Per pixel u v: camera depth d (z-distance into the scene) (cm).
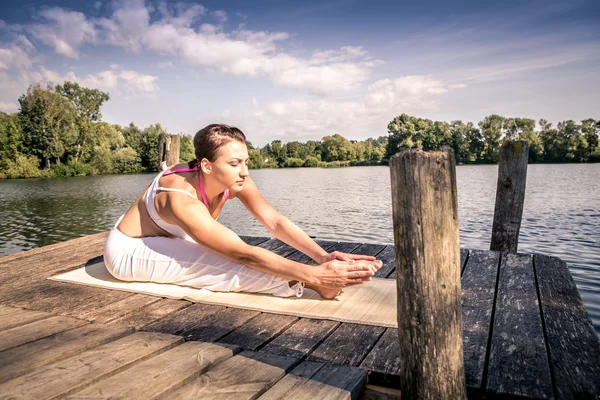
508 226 477
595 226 1081
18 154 4900
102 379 161
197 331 218
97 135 5575
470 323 223
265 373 169
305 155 9581
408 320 149
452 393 149
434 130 8294
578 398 156
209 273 272
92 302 261
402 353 154
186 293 270
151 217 277
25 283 300
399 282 151
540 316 232
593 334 210
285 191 2520
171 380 159
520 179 470
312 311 237
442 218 142
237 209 1631
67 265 347
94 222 1456
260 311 243
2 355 179
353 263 251
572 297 261
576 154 7094
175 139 598
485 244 925
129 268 285
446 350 147
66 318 230
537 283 289
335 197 2102
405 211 144
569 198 1750
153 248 279
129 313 243
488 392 163
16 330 211
